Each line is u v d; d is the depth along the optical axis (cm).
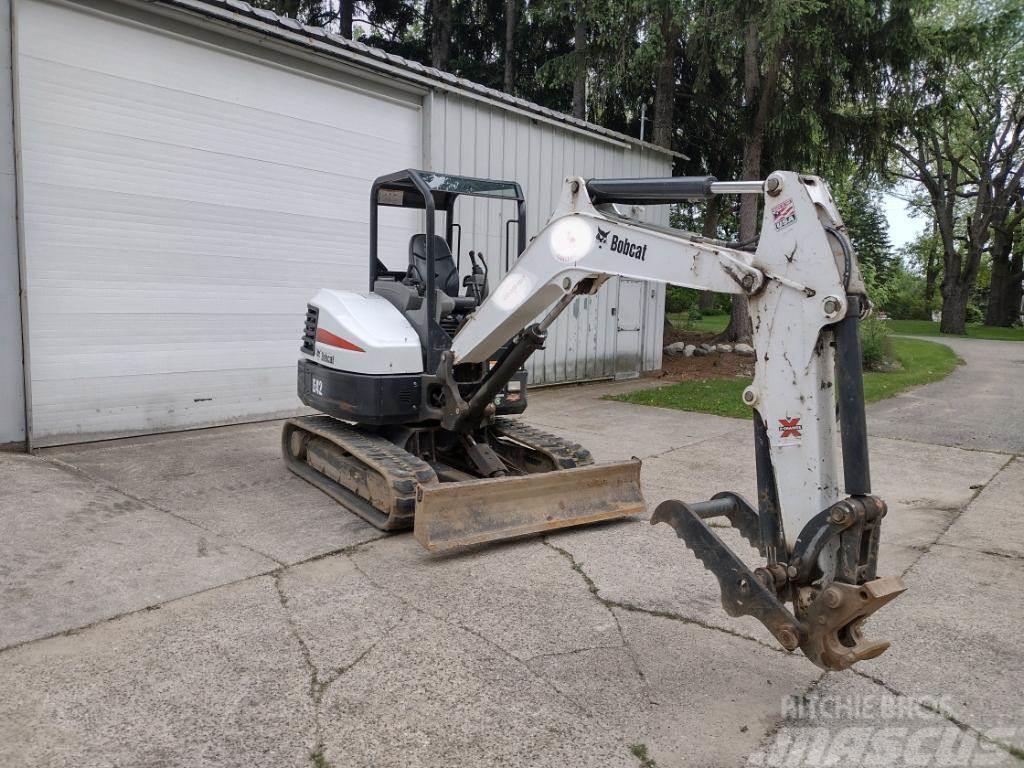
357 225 952
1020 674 350
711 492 639
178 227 782
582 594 423
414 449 588
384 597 411
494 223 1099
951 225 2941
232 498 579
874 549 285
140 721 290
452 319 593
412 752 277
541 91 2266
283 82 856
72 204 704
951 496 645
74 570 430
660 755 282
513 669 339
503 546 495
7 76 632
